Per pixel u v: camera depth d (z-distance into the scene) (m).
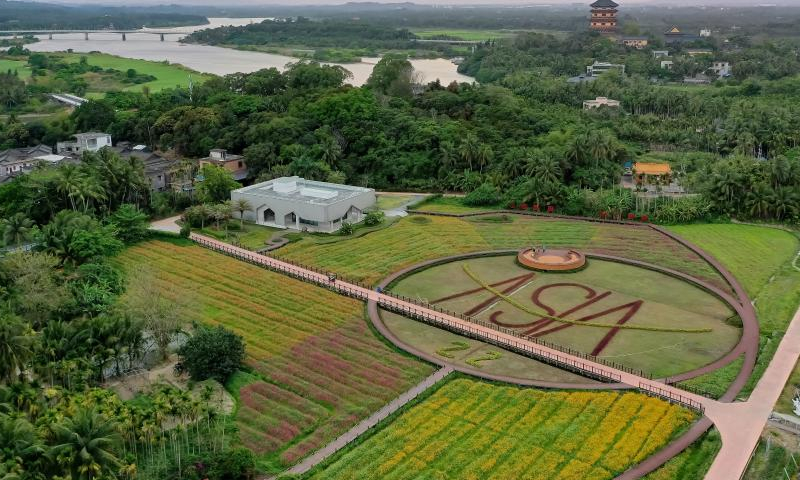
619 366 96.81
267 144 192.75
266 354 100.62
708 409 85.56
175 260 137.88
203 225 156.75
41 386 85.06
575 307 117.38
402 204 175.62
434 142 196.12
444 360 99.06
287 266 134.88
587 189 170.25
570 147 180.38
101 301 106.38
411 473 73.62
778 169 163.00
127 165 159.62
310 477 73.69
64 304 102.38
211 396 87.81
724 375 94.06
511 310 116.31
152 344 103.19
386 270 132.88
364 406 86.81
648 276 131.00
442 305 118.19
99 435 68.19
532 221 162.75
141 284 105.56
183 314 106.50
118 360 94.62
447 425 82.69
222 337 96.06
